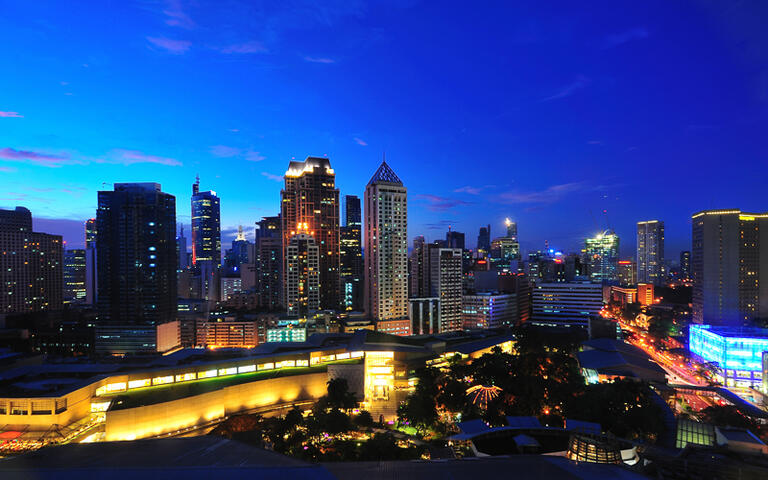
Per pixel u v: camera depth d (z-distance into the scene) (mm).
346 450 111750
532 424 97062
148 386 154750
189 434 139250
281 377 167625
